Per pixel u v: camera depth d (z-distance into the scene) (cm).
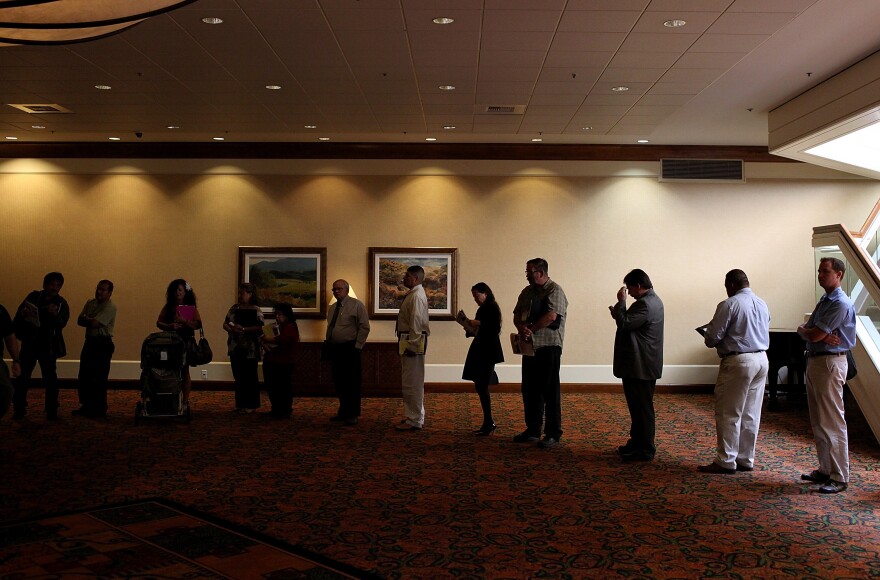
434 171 1249
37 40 488
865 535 467
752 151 1245
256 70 824
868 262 762
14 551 428
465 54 764
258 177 1257
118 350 1251
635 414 695
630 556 426
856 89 786
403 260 1248
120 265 1259
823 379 587
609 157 1245
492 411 1023
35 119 1077
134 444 756
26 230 1263
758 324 633
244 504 534
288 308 955
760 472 646
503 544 447
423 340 860
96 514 504
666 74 829
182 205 1261
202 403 1077
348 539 455
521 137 1188
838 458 580
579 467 662
